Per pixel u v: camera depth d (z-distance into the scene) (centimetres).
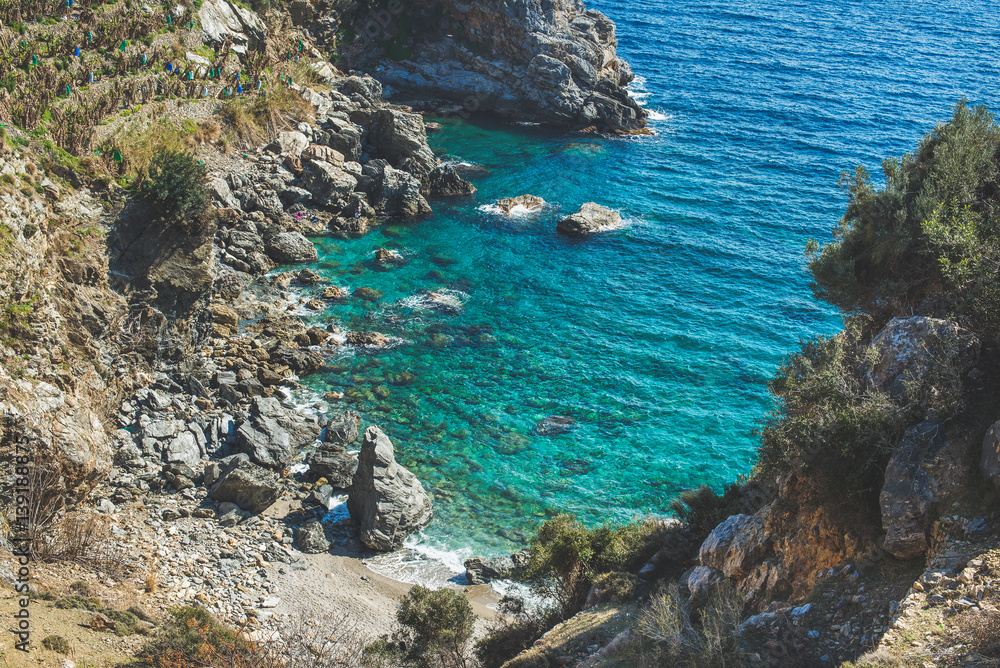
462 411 4628
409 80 10200
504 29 9994
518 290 6066
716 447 4469
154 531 3294
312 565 3375
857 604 1611
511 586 3359
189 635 2283
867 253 2403
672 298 6119
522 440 4431
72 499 3216
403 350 5147
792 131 10069
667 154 9225
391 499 3616
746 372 5206
